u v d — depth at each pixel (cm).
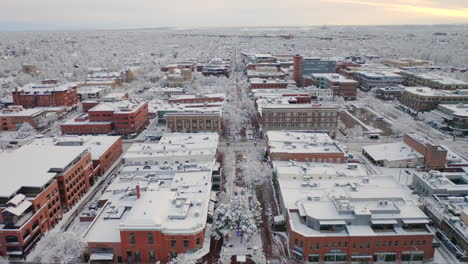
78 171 13300
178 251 9638
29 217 10181
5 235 9650
